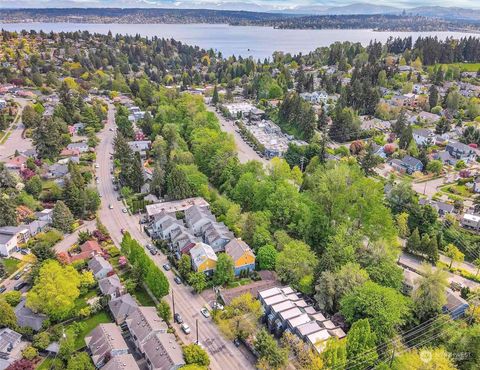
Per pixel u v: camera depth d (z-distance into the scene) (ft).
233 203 370.73
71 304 245.04
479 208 382.83
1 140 529.04
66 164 456.04
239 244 302.86
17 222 341.62
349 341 205.87
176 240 323.98
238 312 247.09
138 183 415.64
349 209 310.86
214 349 230.48
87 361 206.49
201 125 539.29
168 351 212.64
